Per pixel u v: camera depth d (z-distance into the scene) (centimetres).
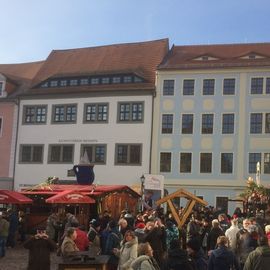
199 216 2027
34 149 4712
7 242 2255
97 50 5203
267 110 4181
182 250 902
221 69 4297
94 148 4519
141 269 818
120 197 2712
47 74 5072
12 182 4731
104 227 1641
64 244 1100
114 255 1192
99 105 4553
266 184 4100
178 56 4694
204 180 4247
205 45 4850
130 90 4453
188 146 4309
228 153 4231
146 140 4388
